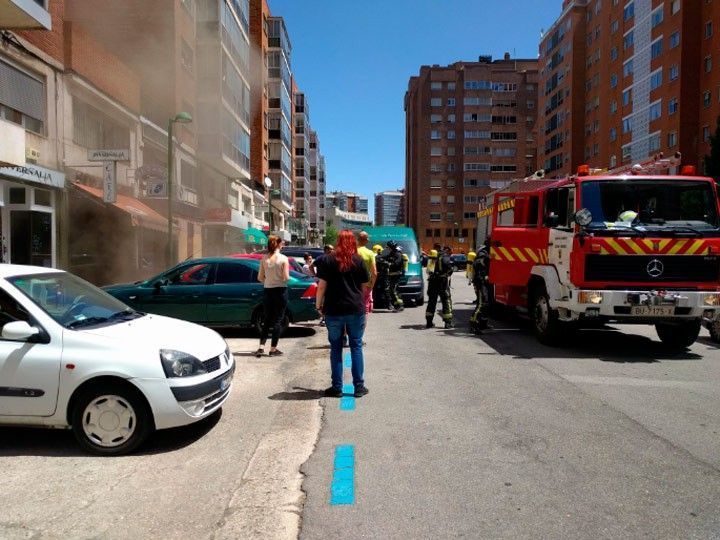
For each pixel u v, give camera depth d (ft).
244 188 138.10
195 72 96.68
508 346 29.84
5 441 15.43
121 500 11.77
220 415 17.66
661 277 25.38
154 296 32.45
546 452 14.30
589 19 197.98
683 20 133.69
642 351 28.17
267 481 12.69
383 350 28.96
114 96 61.87
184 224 88.63
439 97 314.76
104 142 62.59
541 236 29.55
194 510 11.32
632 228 25.57
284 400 19.34
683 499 11.67
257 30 150.92
